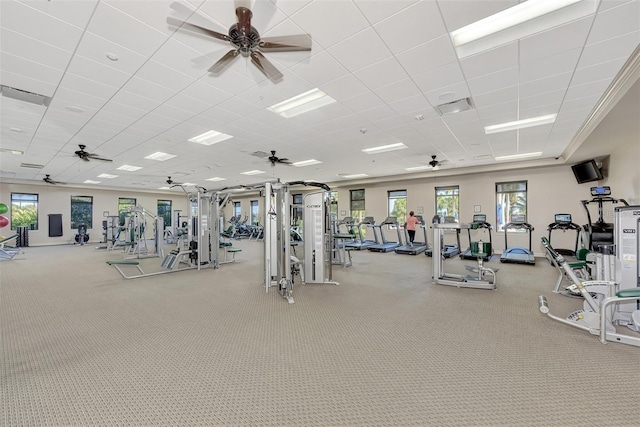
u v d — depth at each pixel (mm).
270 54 2980
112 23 2484
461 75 3443
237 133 5730
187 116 4762
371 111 4574
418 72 3369
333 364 2471
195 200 7551
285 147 6883
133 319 3592
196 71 3314
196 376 2295
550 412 1844
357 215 13125
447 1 2264
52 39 2695
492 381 2197
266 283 4973
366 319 3553
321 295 4668
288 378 2262
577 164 7859
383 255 9344
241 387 2145
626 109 3994
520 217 8320
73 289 5102
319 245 5449
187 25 2146
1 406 1921
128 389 2121
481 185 9828
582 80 3574
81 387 2145
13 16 2365
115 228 11805
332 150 7215
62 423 1763
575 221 8258
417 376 2275
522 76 3469
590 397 1994
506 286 5145
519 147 6969
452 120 5016
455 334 3082
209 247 7465
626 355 2584
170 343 2900
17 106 4273
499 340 2924
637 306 3260
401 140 6285
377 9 2342
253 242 14055
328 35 2674
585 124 5246
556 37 2703
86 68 3229
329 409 1891
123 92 3846
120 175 10930
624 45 2828
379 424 1753
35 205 12703
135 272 6699
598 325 3012
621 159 6164
